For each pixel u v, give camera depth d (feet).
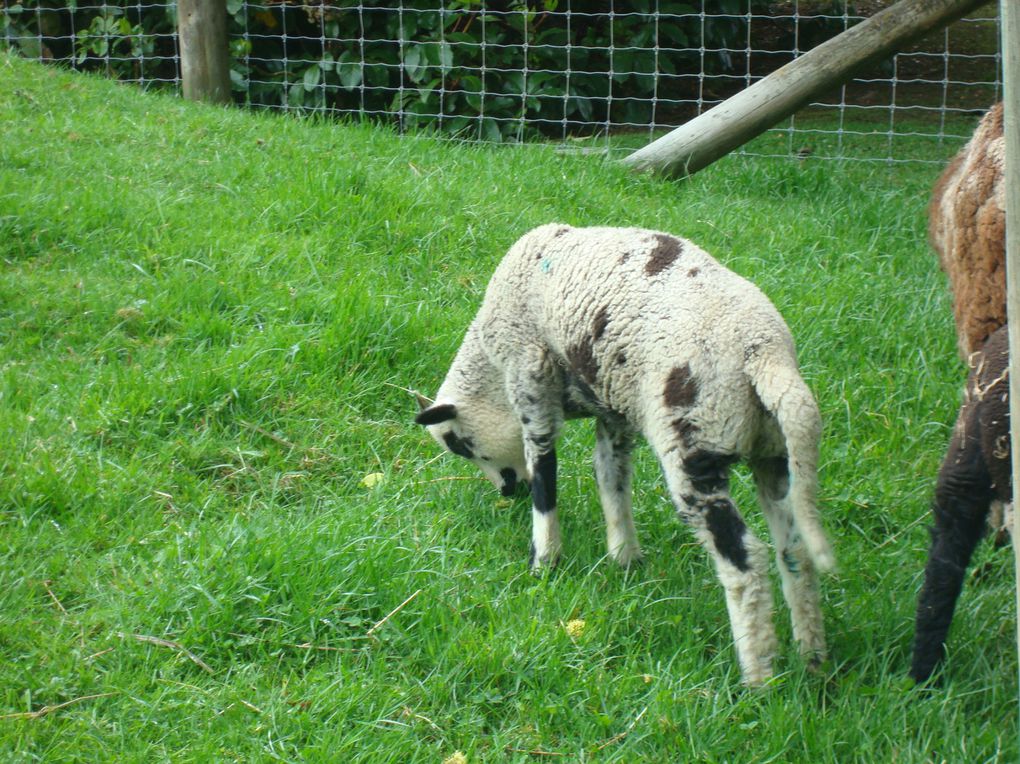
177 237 12.63
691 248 9.81
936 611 9.39
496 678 9.53
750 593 9.41
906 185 15.02
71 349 11.44
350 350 11.73
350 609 9.83
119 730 9.16
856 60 14.75
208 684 9.43
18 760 8.98
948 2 14.60
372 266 12.67
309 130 15.14
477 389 10.77
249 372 11.34
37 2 17.98
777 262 13.20
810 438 9.12
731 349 9.34
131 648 9.51
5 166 13.23
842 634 9.84
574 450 11.29
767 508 9.70
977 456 9.23
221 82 16.52
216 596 9.73
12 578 9.83
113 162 13.67
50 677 9.34
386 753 9.14
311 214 13.12
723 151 15.02
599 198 13.98
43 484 10.34
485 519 10.80
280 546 9.93
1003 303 10.07
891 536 10.69
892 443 11.33
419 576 10.04
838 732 9.23
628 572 10.33
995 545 10.37
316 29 18.10
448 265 12.86
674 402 9.43
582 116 17.60
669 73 17.24
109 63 18.22
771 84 14.88
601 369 9.80
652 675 9.53
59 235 12.43
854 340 12.26
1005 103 8.28
